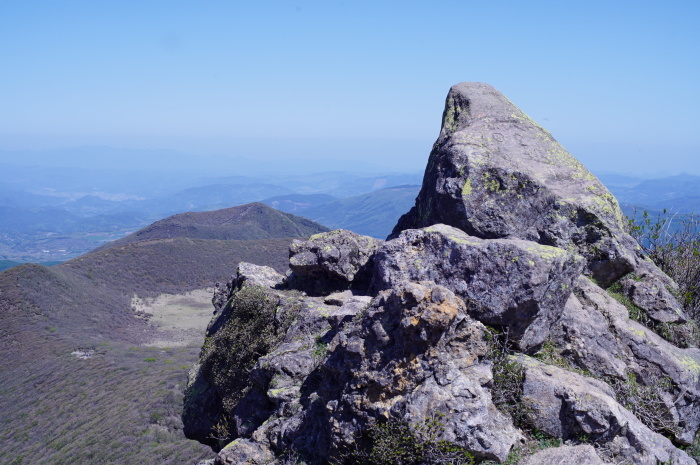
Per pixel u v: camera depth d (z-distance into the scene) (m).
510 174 9.50
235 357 10.98
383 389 6.46
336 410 6.71
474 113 11.71
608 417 6.26
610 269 9.31
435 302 6.50
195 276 124.38
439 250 8.05
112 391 46.72
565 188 9.76
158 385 45.09
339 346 7.27
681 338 8.65
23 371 59.94
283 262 133.75
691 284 10.31
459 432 5.95
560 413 6.50
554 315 7.65
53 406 46.09
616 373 7.57
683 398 7.49
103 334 85.94
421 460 5.99
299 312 10.41
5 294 89.88
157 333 92.06
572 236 9.31
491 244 7.59
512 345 7.43
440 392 6.16
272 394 8.45
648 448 6.23
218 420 11.47
